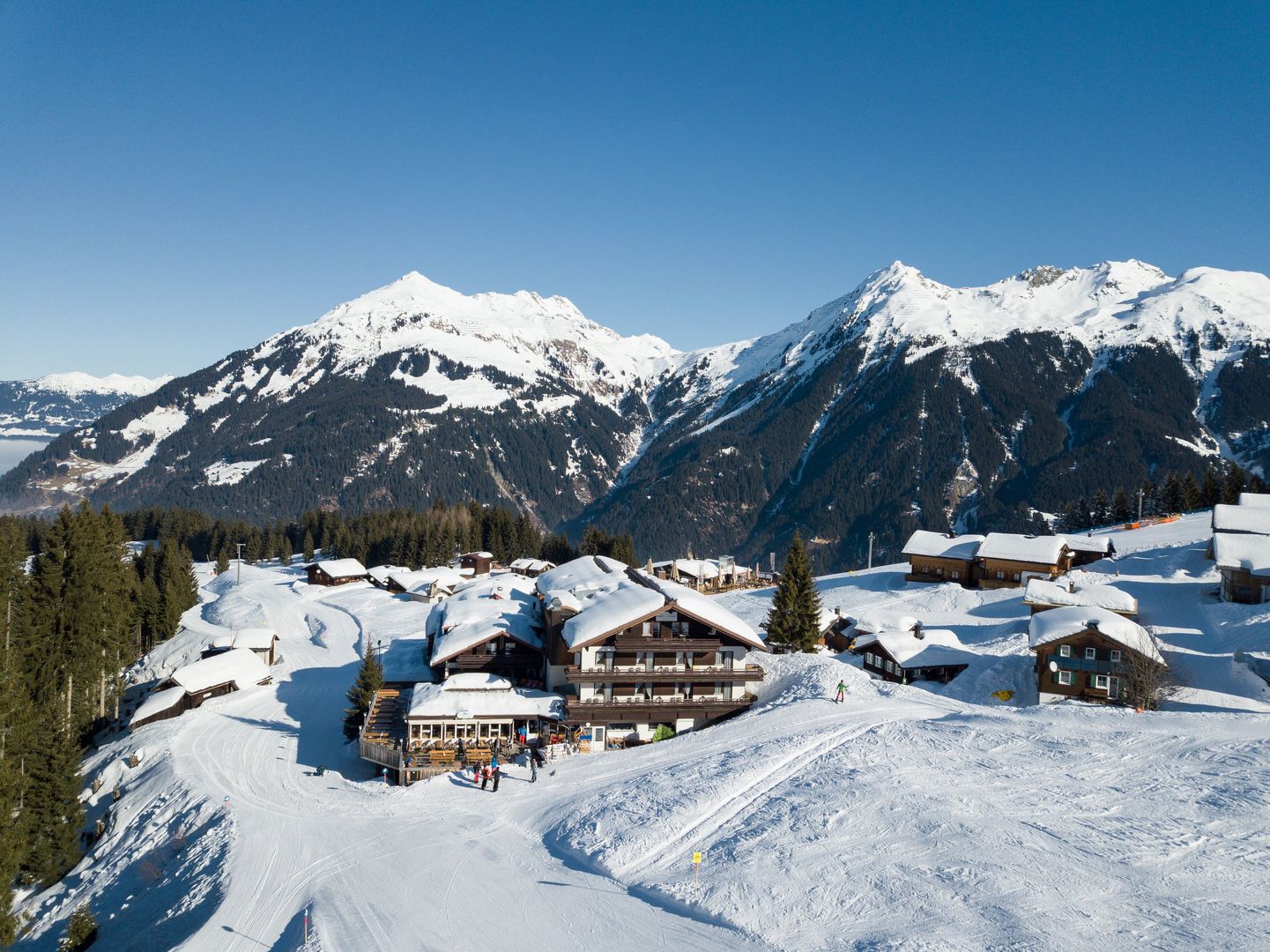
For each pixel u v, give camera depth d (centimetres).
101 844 4991
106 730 7450
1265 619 6806
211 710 7000
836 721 5000
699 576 12912
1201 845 3150
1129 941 2542
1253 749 4100
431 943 2955
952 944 2592
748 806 3881
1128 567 9712
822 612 9044
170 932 3469
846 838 3400
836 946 2673
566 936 2948
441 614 7506
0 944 3900
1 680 4972
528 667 6444
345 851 3888
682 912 3031
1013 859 3102
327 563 13812
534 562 14375
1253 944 2480
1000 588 10100
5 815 4384
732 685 5647
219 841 4222
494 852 3731
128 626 8969
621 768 4666
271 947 3091
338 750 5894
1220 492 15462
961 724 4862
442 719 5381
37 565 6962
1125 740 4388
